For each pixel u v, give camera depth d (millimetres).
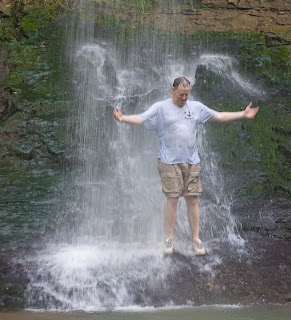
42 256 5406
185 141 5242
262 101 8359
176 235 5949
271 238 6027
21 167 7195
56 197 6523
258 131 7738
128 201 6543
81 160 7211
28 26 9617
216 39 9891
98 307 4766
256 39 9773
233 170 7191
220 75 8844
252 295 4934
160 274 5121
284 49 9398
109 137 7598
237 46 9531
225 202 6582
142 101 8258
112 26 9977
